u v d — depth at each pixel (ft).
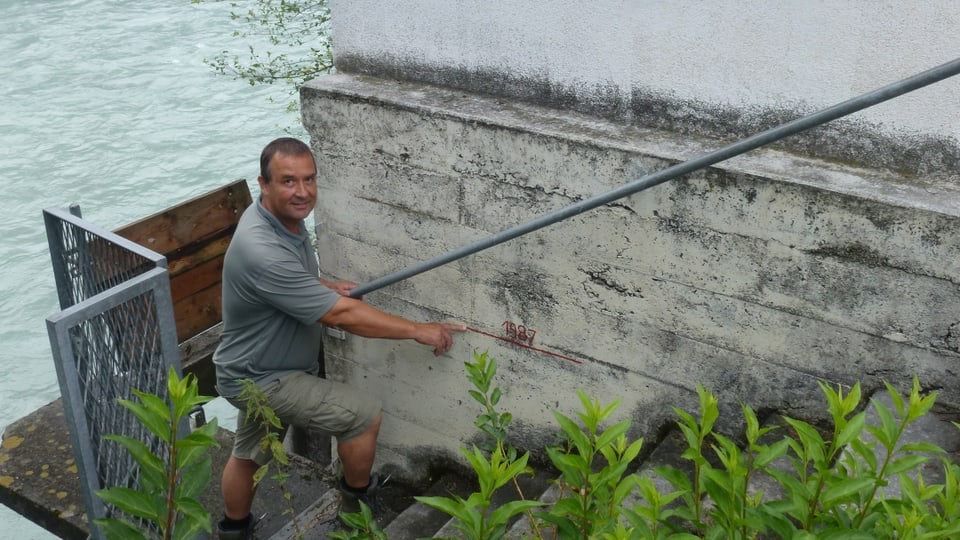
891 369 10.65
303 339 13.37
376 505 14.90
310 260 13.23
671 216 11.37
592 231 12.09
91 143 50.83
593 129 11.78
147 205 45.19
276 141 12.32
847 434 6.07
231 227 19.10
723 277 11.32
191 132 51.26
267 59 58.03
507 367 13.87
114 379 11.35
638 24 11.21
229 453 16.40
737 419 11.94
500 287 13.33
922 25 9.46
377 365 15.35
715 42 10.76
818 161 10.68
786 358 11.30
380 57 13.75
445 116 12.66
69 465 15.87
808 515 6.21
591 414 6.88
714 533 6.43
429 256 13.84
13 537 28.04
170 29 65.36
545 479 14.05
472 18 12.56
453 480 15.30
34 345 36.55
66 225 12.92
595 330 12.72
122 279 12.34
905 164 10.22
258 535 14.92
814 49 10.16
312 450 17.42
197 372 18.75
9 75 59.16
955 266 9.76
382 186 13.82
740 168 10.66
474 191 12.90
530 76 12.42
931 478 9.53
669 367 12.29
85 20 67.46
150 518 7.30
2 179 47.16
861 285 10.41
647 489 6.37
